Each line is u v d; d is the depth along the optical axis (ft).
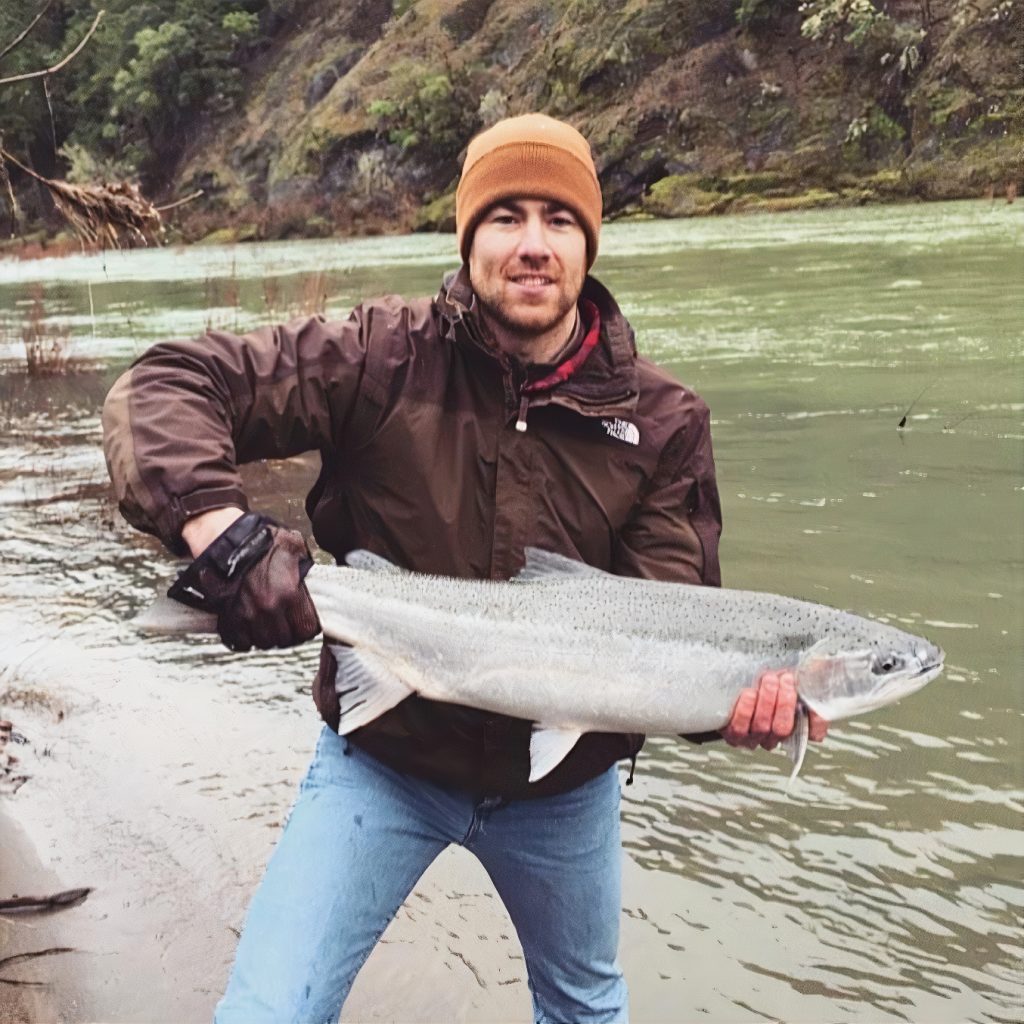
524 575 8.43
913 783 14.24
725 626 8.49
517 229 8.17
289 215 153.17
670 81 119.85
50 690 17.58
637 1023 10.57
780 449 28.73
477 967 11.38
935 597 19.21
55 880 12.78
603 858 9.09
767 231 86.07
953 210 88.48
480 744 8.52
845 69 109.70
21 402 43.37
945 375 35.47
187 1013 10.85
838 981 11.03
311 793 8.69
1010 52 99.71
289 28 194.08
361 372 8.20
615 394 8.36
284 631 7.27
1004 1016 10.56
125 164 176.04
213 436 7.61
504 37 153.58
